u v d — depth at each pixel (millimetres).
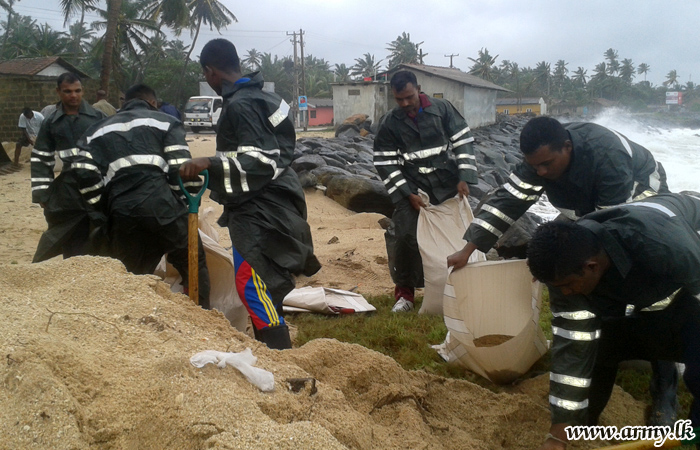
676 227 2812
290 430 2342
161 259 5340
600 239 2811
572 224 2801
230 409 2432
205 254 4852
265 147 3963
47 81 22672
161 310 3133
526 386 4148
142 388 2471
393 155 5898
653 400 3746
